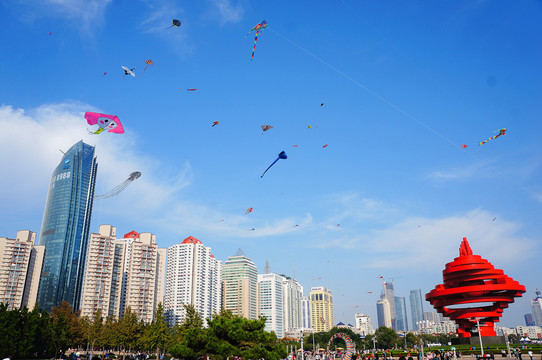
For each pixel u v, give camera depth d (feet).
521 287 319.47
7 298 651.25
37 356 299.17
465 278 330.95
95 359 327.67
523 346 319.68
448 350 312.29
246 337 172.35
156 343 336.29
